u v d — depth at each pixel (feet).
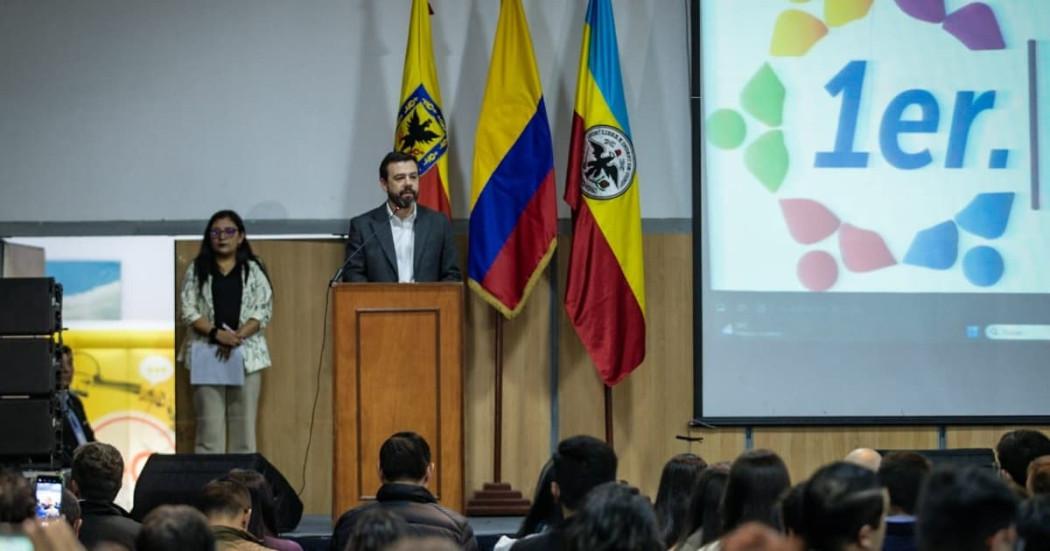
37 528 13.43
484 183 36.83
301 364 37.63
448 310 29.48
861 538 14.07
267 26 38.83
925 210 37.83
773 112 37.86
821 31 37.96
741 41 37.96
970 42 37.96
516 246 36.73
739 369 37.73
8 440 31.30
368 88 38.70
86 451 24.08
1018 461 23.76
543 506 21.01
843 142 37.83
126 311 47.67
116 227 38.60
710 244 37.83
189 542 15.61
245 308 35.60
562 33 38.73
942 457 29.84
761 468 17.88
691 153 38.24
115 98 38.70
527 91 36.99
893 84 37.96
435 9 38.81
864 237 37.81
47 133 38.70
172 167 38.65
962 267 37.81
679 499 21.86
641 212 38.42
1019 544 13.98
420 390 29.43
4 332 31.50
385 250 33.24
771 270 37.73
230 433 35.86
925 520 12.95
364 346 29.40
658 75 38.70
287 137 38.70
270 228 38.52
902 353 37.76
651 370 37.96
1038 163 37.93
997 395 37.83
